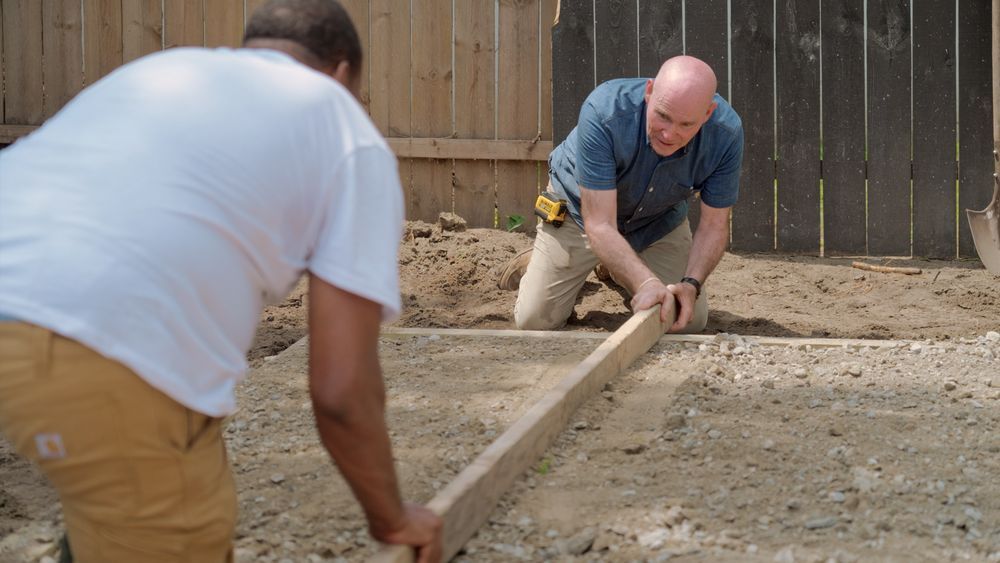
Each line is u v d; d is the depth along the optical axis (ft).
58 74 26.32
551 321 18.92
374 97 26.13
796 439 12.01
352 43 7.22
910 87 24.75
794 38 24.89
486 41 25.77
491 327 19.72
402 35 25.90
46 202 6.22
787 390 14.11
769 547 9.26
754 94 25.13
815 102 25.04
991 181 24.70
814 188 25.27
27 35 26.25
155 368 6.21
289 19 7.03
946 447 11.75
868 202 25.20
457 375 15.30
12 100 26.43
